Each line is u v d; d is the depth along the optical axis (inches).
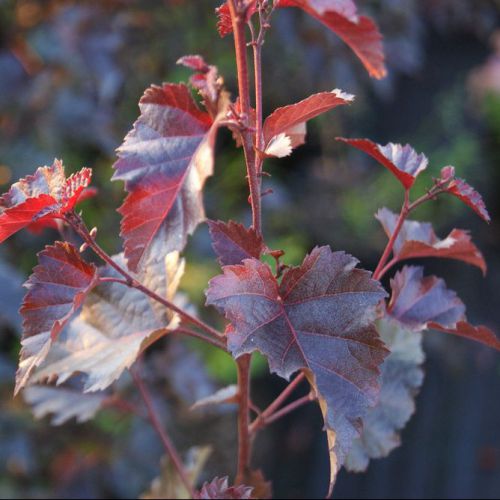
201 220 24.7
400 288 27.4
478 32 84.5
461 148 96.3
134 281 25.5
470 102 106.7
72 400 30.6
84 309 27.5
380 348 23.9
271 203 69.2
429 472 66.8
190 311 28.2
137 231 25.0
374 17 61.2
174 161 25.1
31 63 47.4
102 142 47.0
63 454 44.4
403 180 26.1
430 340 76.6
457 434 71.2
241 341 23.8
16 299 35.2
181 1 61.4
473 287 91.7
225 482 26.1
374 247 80.0
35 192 25.1
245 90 24.5
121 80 50.9
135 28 58.4
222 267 24.4
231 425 61.4
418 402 75.5
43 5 49.6
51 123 46.0
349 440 23.6
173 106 25.3
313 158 88.7
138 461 45.3
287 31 55.6
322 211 79.8
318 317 24.2
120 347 26.9
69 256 25.0
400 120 101.3
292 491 64.4
